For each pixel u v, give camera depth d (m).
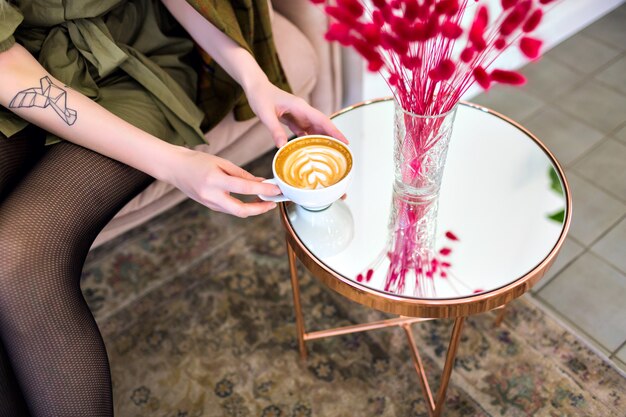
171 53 1.15
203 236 1.42
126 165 0.98
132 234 1.44
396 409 1.10
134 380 1.19
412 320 1.15
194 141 1.10
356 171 0.99
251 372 1.18
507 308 1.21
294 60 1.29
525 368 1.14
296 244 0.88
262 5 1.12
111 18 1.06
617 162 1.51
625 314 1.21
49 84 0.91
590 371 1.13
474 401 1.11
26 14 0.97
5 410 0.89
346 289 0.83
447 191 0.95
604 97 1.69
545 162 0.97
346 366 1.17
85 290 1.34
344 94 1.50
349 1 0.69
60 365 0.86
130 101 1.03
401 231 0.90
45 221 0.87
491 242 0.87
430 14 0.68
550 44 1.86
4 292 0.82
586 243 1.34
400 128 0.83
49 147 0.99
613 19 1.96
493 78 0.69
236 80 1.08
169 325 1.27
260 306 1.28
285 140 0.96
